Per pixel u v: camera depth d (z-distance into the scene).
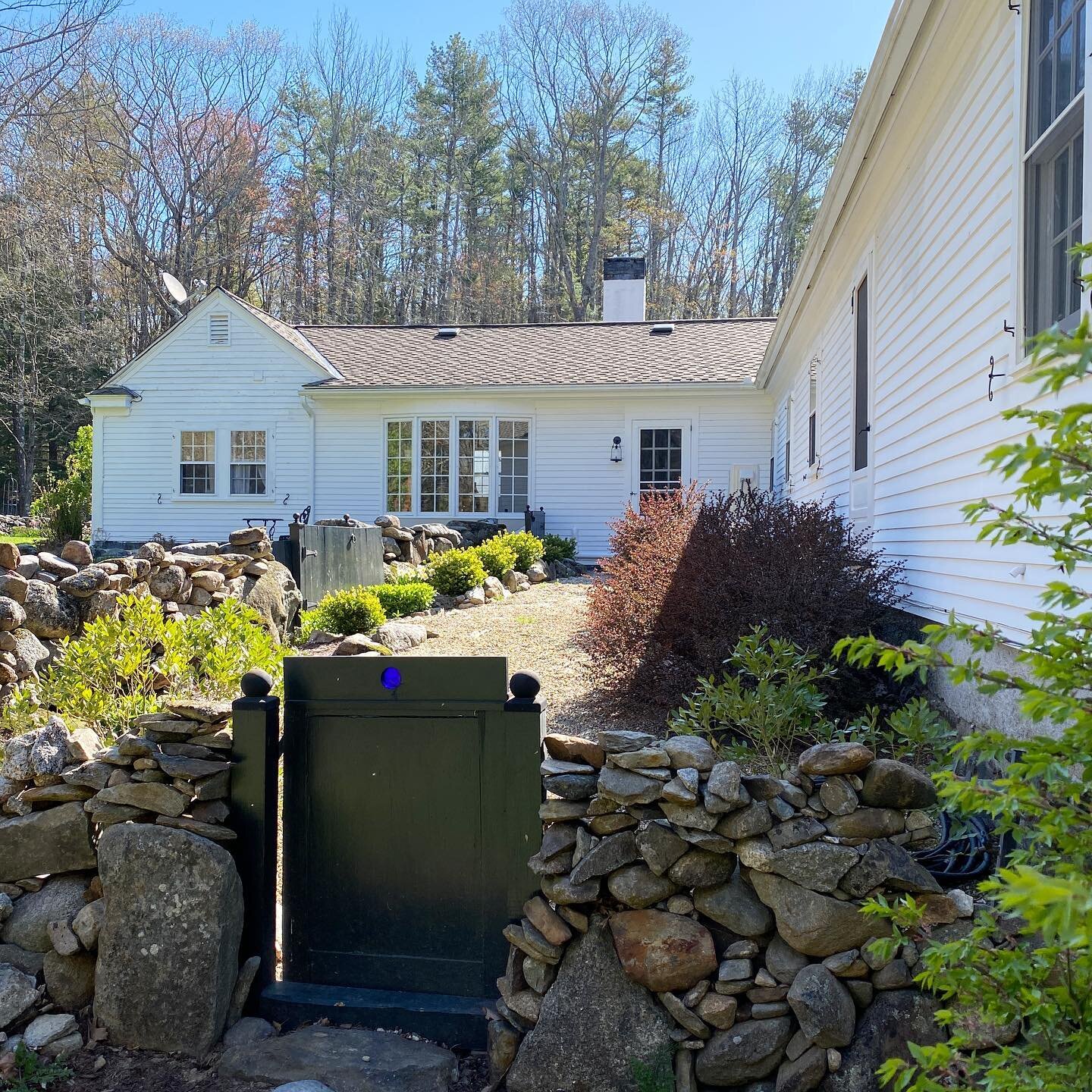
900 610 6.16
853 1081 2.29
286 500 17.12
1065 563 1.70
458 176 38.69
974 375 4.59
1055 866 1.52
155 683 5.11
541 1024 2.54
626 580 6.75
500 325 19.88
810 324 10.73
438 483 16.73
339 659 2.95
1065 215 3.71
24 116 18.34
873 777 2.47
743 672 4.90
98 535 17.52
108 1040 2.78
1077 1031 1.70
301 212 37.22
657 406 16.59
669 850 2.50
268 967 2.96
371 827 2.94
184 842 2.77
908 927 2.13
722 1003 2.44
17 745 3.06
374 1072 2.59
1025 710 1.44
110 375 32.19
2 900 2.96
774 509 6.50
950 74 4.89
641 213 37.41
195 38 33.12
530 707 2.78
